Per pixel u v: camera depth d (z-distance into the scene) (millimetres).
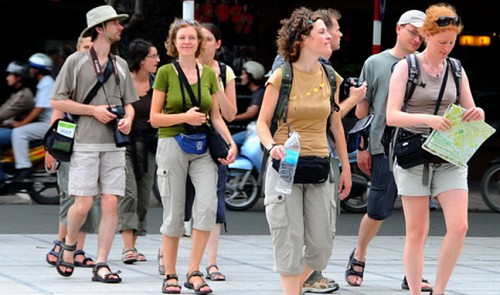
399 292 19359
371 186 19766
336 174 19172
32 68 33375
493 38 47250
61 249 20000
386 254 24719
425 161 16047
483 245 27109
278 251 15367
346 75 43938
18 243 24672
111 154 19531
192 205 18656
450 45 16047
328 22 17891
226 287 19391
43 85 33188
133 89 19938
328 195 15539
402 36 19500
